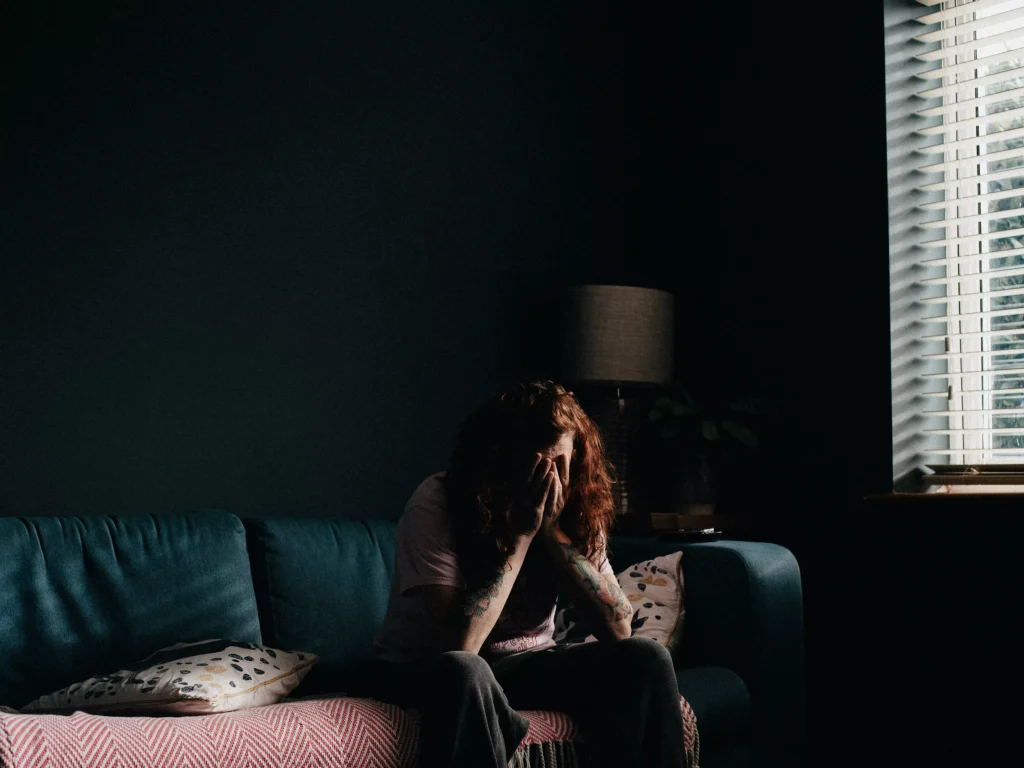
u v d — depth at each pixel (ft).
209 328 9.12
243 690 6.49
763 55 11.54
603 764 6.07
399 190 10.44
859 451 10.31
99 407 8.52
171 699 6.12
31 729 4.97
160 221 8.91
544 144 11.69
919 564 9.41
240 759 5.29
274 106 9.64
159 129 8.95
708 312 11.89
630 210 12.44
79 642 6.98
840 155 10.69
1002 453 9.66
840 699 10.15
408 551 6.49
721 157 11.90
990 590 8.92
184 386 8.96
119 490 8.57
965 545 9.10
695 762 6.70
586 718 6.28
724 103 11.92
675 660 8.15
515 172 11.41
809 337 10.85
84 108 8.56
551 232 11.68
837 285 10.64
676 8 12.48
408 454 10.33
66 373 8.37
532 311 11.44
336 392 9.86
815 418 10.72
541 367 11.47
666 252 12.39
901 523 9.55
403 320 10.37
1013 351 9.64
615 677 6.17
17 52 8.25
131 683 6.24
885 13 10.34
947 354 10.28
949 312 10.28
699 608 8.33
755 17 11.65
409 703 5.96
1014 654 8.73
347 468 9.89
